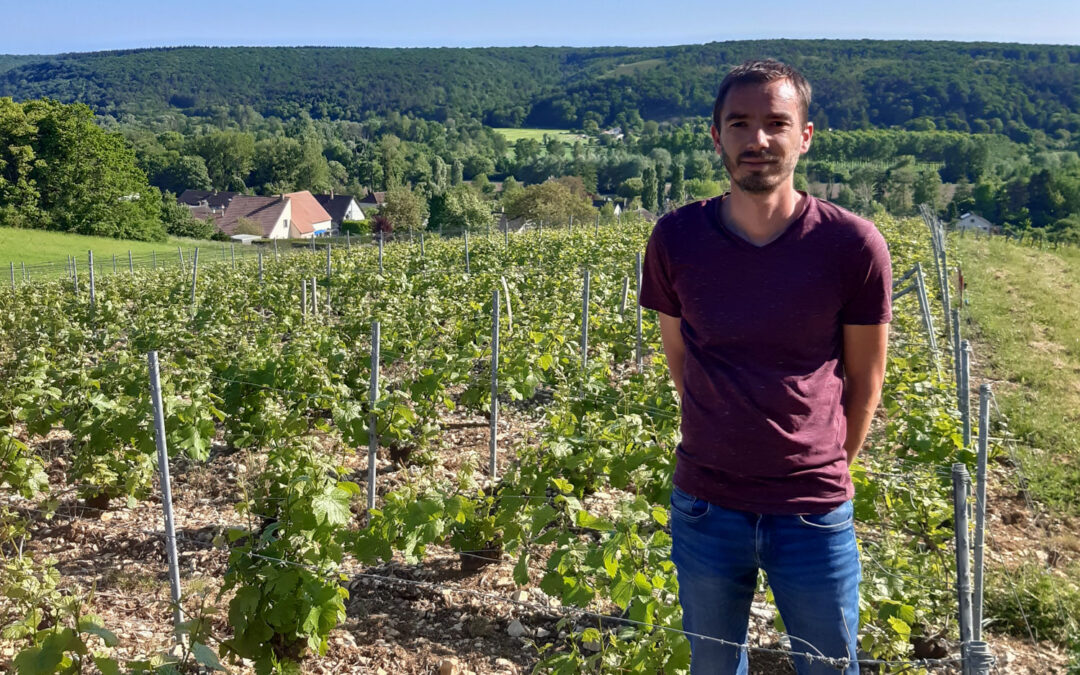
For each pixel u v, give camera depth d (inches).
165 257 2027.6
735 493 92.4
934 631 187.9
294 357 339.6
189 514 273.6
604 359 392.8
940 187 3668.8
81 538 254.2
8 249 2046.0
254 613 167.6
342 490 176.4
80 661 144.8
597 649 195.6
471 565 231.1
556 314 497.4
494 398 305.9
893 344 484.1
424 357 371.9
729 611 97.2
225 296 723.4
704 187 4072.3
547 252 940.0
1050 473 307.7
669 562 166.6
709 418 93.5
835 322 91.4
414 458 303.6
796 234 89.4
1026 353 517.0
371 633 203.0
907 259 844.6
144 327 509.0
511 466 250.5
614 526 178.2
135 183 2950.3
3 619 180.7
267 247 2250.2
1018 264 1021.8
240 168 5260.8
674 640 155.5
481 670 187.8
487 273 709.9
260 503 202.7
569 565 181.9
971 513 221.3
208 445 273.3
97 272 1589.6
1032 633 206.2
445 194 2906.0
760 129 87.0
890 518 218.2
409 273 838.5
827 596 91.4
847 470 94.2
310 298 781.9
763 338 90.0
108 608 209.0
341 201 4372.5
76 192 2773.1
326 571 170.7
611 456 241.0
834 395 92.8
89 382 331.3
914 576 189.3
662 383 307.1
